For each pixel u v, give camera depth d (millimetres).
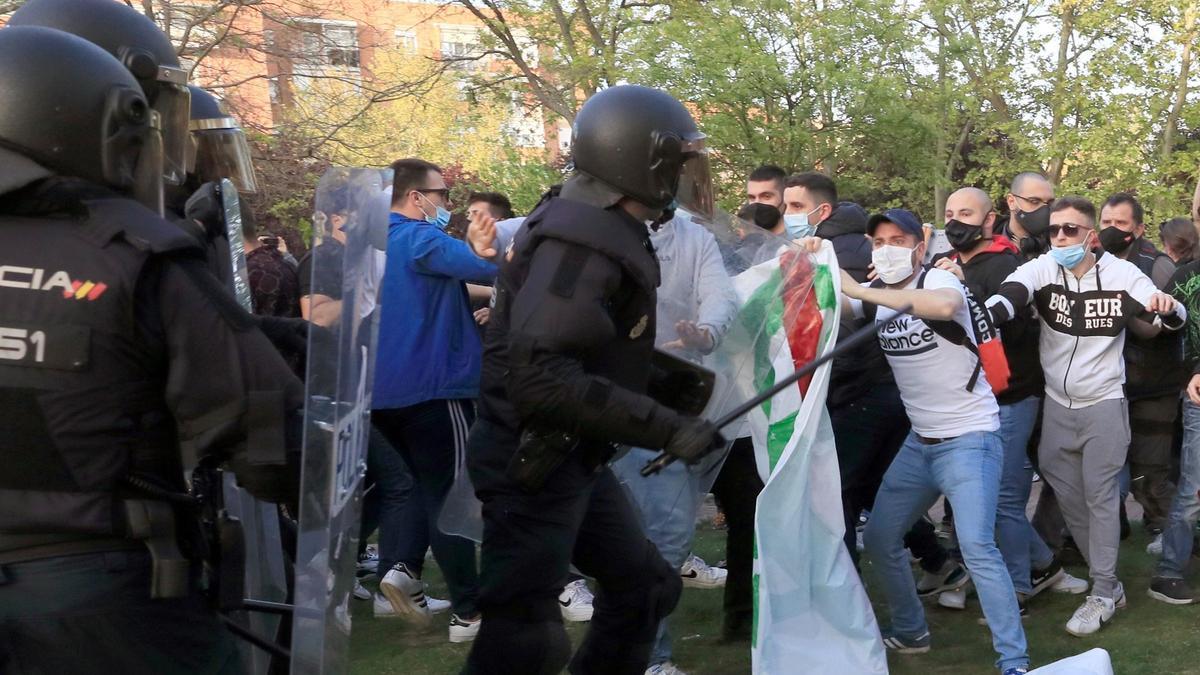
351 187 2162
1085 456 4355
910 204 18844
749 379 3408
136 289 1894
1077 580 4840
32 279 1862
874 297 3631
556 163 17672
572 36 18562
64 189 1910
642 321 2701
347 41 14000
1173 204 15797
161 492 1962
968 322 3746
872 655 3375
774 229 4625
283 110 13406
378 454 4414
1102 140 15938
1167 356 4855
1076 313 4293
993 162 18500
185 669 2002
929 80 17562
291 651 2154
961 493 3727
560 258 2543
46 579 1859
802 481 3316
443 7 18953
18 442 1846
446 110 19875
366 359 2262
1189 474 4566
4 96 1902
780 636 3277
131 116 1988
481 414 2865
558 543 2777
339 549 2143
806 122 16156
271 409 1994
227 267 2889
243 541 2178
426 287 4090
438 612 4738
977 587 3709
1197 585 4859
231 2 11672
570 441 2652
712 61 15117
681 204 2965
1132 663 3953
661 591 3027
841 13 15414
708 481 3521
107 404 1884
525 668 2826
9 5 10164
